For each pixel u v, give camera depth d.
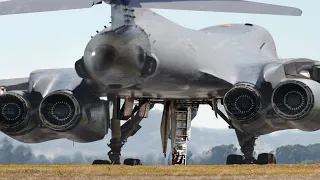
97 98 88.12
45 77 88.56
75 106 86.75
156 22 83.56
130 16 79.50
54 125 87.50
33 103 88.88
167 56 82.31
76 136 89.75
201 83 85.62
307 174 57.25
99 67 77.62
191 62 84.44
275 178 53.94
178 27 86.81
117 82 80.00
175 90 85.38
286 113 83.75
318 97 82.62
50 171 58.75
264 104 85.25
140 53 78.88
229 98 86.25
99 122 89.06
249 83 85.81
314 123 84.25
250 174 56.94
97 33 78.69
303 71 87.38
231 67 88.88
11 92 88.81
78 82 87.88
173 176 55.34
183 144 90.19
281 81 84.12
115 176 55.34
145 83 82.06
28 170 59.28
